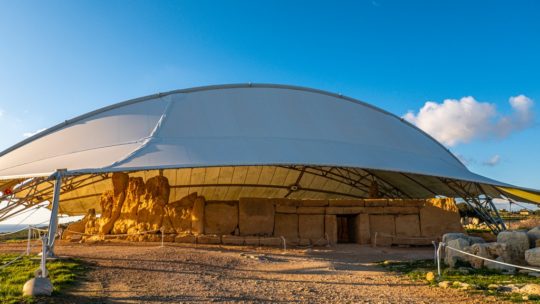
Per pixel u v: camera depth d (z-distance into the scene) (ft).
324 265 52.90
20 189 70.33
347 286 38.73
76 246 64.44
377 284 39.81
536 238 47.14
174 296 32.09
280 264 53.11
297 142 77.46
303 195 136.87
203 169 117.70
